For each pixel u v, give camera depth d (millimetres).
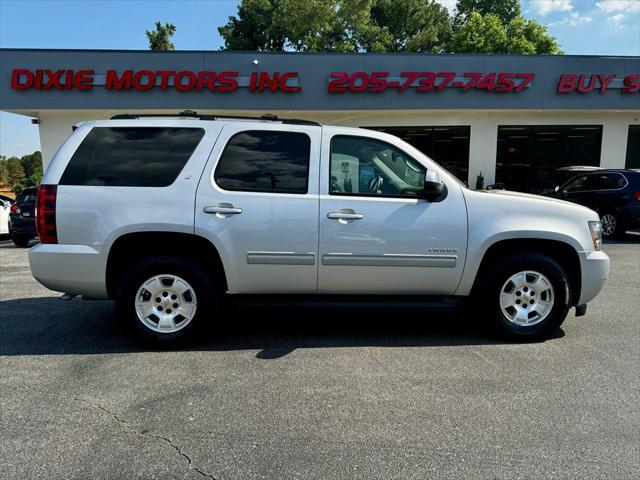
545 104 15102
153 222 4078
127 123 4297
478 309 4582
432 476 2480
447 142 16266
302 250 4203
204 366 3883
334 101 14805
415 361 4000
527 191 16469
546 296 4441
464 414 3113
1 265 8867
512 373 3756
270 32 35562
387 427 2953
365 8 34250
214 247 4203
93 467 2543
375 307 4324
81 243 4102
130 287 4176
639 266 8227
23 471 2504
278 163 4258
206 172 4176
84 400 3291
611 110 15312
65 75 14148
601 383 3580
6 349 4270
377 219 4211
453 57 14742
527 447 2740
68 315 5355
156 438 2822
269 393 3404
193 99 14531
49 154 15562
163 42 37688
